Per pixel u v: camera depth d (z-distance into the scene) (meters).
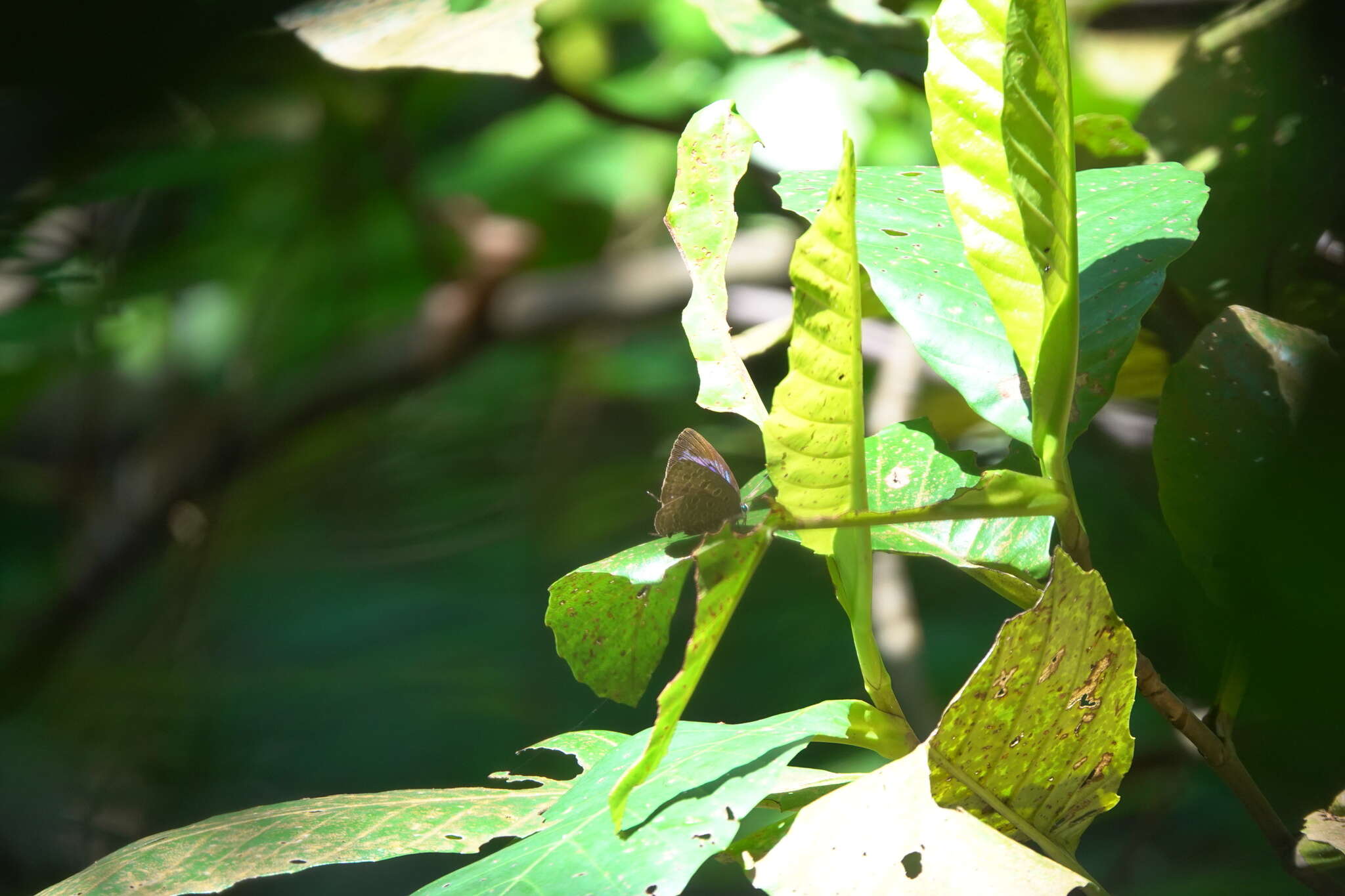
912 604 1.05
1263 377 0.87
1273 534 0.85
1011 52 0.81
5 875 1.59
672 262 1.75
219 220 1.65
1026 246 0.82
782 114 1.58
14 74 1.09
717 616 0.79
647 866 0.80
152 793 1.65
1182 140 1.00
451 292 1.75
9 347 1.67
